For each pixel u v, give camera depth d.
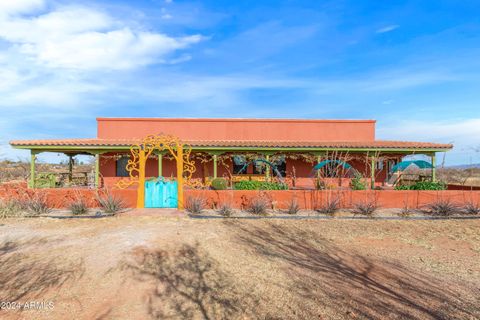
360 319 4.20
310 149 18.58
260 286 5.30
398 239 8.66
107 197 12.38
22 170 22.77
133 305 4.59
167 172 20.73
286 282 5.48
